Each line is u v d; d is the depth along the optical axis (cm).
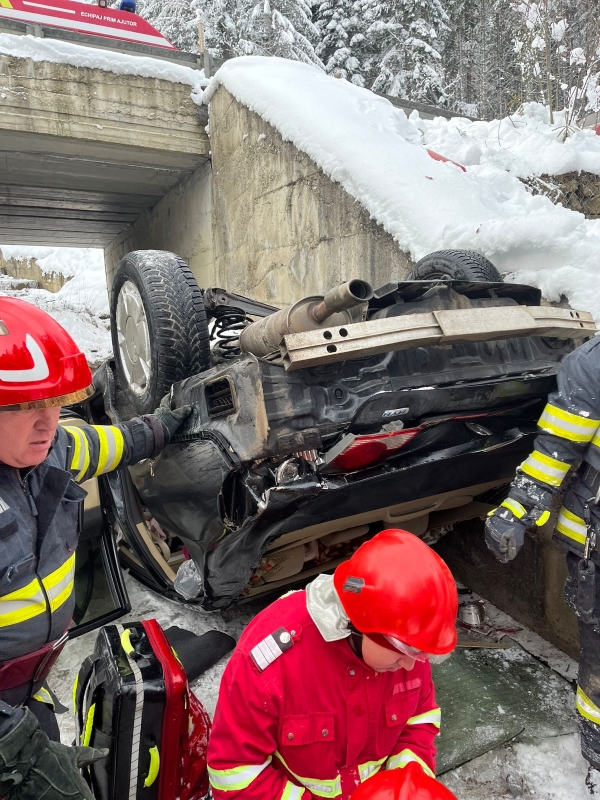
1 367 119
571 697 250
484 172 562
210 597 234
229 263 886
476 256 314
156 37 899
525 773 211
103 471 183
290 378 195
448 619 111
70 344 136
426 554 116
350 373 206
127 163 955
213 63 910
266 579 269
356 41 2159
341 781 133
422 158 552
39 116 782
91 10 837
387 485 215
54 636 140
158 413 216
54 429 131
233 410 204
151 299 278
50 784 107
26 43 760
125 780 150
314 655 121
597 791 200
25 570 127
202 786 164
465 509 312
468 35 2066
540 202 495
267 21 1936
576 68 646
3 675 134
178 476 228
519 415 244
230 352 322
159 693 147
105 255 1812
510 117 695
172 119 873
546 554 283
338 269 598
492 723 234
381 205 523
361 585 112
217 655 269
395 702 130
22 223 1421
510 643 289
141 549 302
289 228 689
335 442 200
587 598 188
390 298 233
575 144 580
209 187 938
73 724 236
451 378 223
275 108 685
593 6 610
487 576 328
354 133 586
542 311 234
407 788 103
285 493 187
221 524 207
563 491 255
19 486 131
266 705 121
